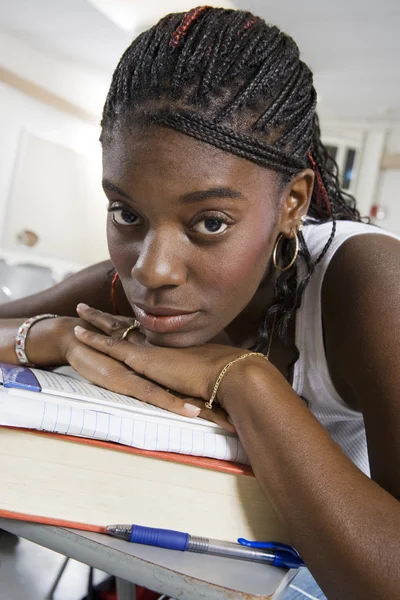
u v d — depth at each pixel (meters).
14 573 0.69
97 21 2.95
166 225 0.45
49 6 2.85
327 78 3.45
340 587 0.33
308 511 0.35
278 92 0.48
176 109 0.42
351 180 4.27
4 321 0.64
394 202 4.29
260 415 0.39
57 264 3.40
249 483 0.38
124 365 0.52
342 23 2.69
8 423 0.35
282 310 0.64
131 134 0.44
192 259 0.45
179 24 0.47
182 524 0.38
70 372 0.77
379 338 0.50
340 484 0.35
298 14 2.63
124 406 0.39
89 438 0.37
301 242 0.62
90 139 3.84
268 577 0.34
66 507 0.37
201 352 0.49
